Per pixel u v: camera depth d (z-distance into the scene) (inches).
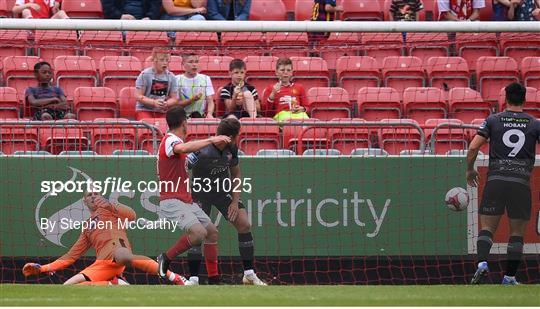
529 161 1456.7
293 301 1148.5
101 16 2277.3
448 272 1608.0
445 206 1581.0
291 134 1670.8
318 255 1566.2
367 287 1286.9
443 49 2170.3
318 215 1565.0
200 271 1601.9
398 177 1576.0
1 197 1547.7
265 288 1268.5
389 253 1573.6
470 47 2166.6
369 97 1882.4
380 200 1573.6
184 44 2063.2
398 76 2021.4
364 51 2138.3
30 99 1759.4
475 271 1604.3
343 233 1569.9
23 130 1611.7
